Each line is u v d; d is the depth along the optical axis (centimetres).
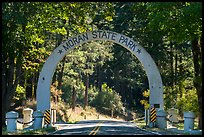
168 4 2772
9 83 3428
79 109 8269
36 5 3198
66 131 3044
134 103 10194
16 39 3306
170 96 5203
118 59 7706
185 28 2755
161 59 5441
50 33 5484
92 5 3722
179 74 5634
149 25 2966
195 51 3241
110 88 9800
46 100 3669
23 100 5334
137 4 3984
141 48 3666
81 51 7212
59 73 6944
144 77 7231
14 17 3061
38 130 2964
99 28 5347
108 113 8956
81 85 8694
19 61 3462
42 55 4109
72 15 3678
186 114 2948
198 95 3152
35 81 5791
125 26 5222
